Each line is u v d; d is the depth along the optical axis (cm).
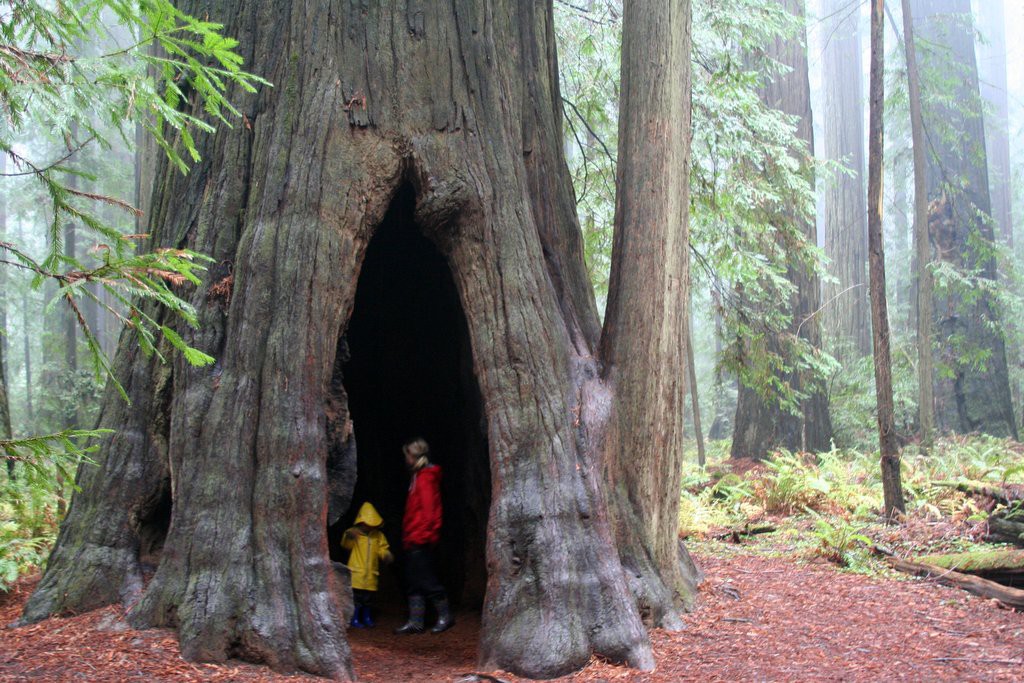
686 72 682
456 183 587
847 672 513
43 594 536
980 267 1952
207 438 524
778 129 1231
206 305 556
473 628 676
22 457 325
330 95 579
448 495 795
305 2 600
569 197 713
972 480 1117
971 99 2205
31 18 336
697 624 614
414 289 866
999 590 730
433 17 614
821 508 1165
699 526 1065
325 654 484
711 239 1195
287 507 511
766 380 1215
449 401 812
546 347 584
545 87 730
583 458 572
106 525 556
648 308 634
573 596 521
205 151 604
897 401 1997
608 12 1172
